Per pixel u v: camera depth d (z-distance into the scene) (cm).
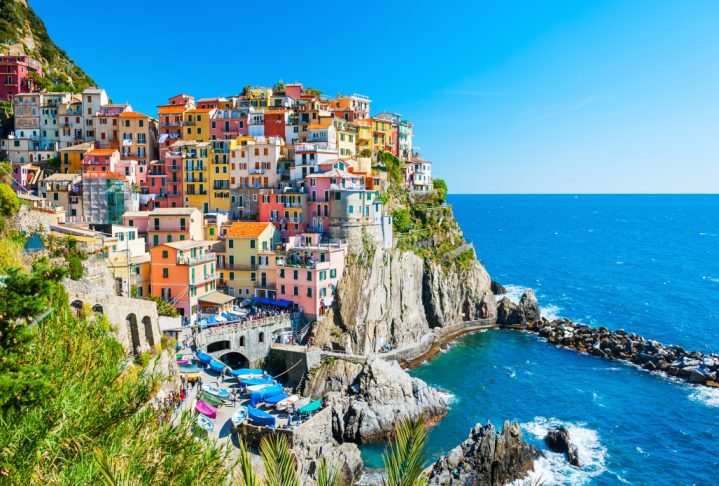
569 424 8400
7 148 14962
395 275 11850
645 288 18712
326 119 14638
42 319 2639
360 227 11594
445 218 15175
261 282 10975
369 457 7488
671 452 7631
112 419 2184
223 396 7512
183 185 13588
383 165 14850
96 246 8331
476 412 8762
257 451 6494
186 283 9925
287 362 9531
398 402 8281
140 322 7338
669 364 10575
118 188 12394
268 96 16850
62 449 2019
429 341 11919
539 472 7094
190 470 2162
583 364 10981
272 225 11556
